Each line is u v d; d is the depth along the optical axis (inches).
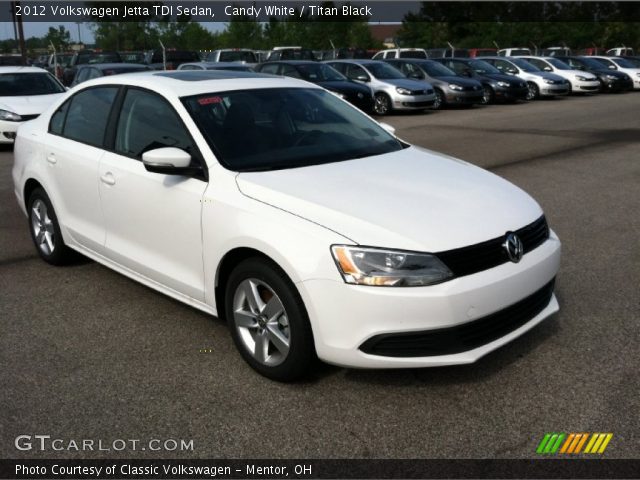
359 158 160.2
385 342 119.8
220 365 144.7
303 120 171.6
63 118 200.8
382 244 118.6
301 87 186.9
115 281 197.8
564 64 954.1
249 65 728.3
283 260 124.1
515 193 147.9
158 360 147.4
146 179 157.6
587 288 184.7
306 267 121.4
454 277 119.5
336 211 126.2
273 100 173.2
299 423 122.3
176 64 966.4
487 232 126.0
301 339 126.4
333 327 121.0
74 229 191.6
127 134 171.3
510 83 805.2
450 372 139.0
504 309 126.3
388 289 117.0
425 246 118.9
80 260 216.8
